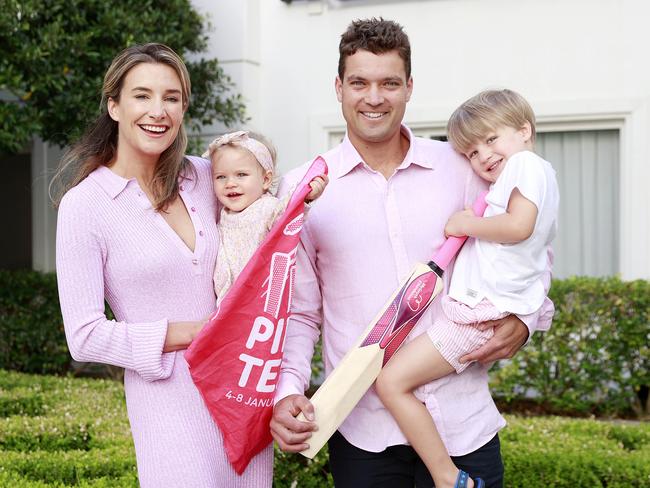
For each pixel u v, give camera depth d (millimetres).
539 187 2553
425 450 2488
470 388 2619
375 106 2512
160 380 2381
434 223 2629
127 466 3963
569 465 4004
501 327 2551
